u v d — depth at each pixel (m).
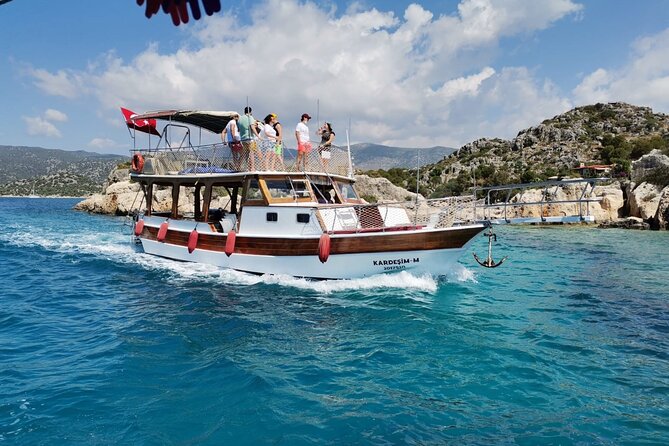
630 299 13.91
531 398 7.13
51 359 8.34
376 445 5.71
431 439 5.89
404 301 12.73
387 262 13.98
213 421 6.23
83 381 7.39
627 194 44.97
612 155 78.50
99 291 13.80
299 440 5.79
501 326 10.85
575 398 7.16
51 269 17.42
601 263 21.20
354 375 7.89
